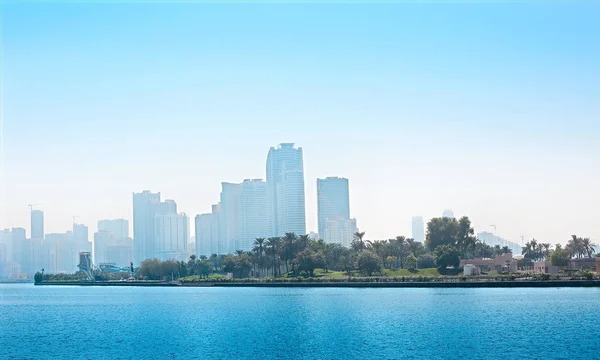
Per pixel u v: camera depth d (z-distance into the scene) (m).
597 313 165.50
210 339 133.88
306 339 130.12
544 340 120.56
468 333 132.62
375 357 105.88
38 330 162.88
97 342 133.88
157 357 111.44
